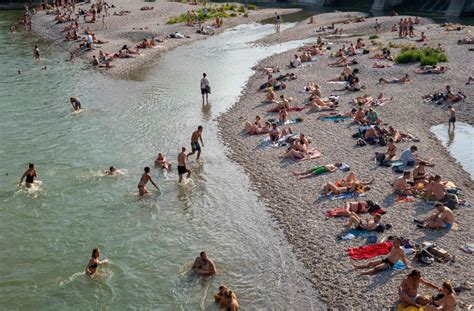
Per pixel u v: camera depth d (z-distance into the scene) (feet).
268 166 96.78
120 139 113.19
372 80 148.66
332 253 68.08
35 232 76.95
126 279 65.67
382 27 239.30
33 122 125.18
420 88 138.21
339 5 338.13
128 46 216.54
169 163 98.89
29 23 266.57
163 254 71.00
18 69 182.29
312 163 95.81
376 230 71.15
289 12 311.68
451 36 200.34
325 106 124.98
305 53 178.70
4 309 60.70
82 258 70.28
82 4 322.34
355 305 58.23
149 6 307.78
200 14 276.00
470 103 124.47
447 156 97.19
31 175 90.27
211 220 79.51
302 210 79.92
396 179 82.12
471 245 66.44
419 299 55.93
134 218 80.64
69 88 156.87
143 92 150.82
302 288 62.59
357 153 98.58
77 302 61.87
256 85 153.28
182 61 191.11
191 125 121.29
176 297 62.18
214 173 95.35
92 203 85.30
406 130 109.91
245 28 261.44
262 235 74.59
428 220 71.72
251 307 59.93
